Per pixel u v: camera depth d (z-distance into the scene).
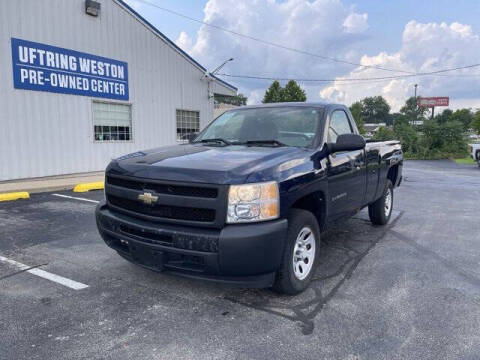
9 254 4.73
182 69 16.16
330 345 2.76
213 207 2.95
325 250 5.01
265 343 2.79
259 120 4.57
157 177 3.18
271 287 3.50
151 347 2.73
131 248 3.36
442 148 33.22
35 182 10.31
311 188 3.54
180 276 3.17
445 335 2.90
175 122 16.03
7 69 10.31
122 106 13.81
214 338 2.85
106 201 3.85
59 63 11.55
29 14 10.70
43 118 11.27
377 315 3.21
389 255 4.82
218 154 3.55
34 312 3.23
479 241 5.52
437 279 4.02
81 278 3.98
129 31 13.70
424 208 8.23
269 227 3.00
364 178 4.97
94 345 2.75
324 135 4.11
